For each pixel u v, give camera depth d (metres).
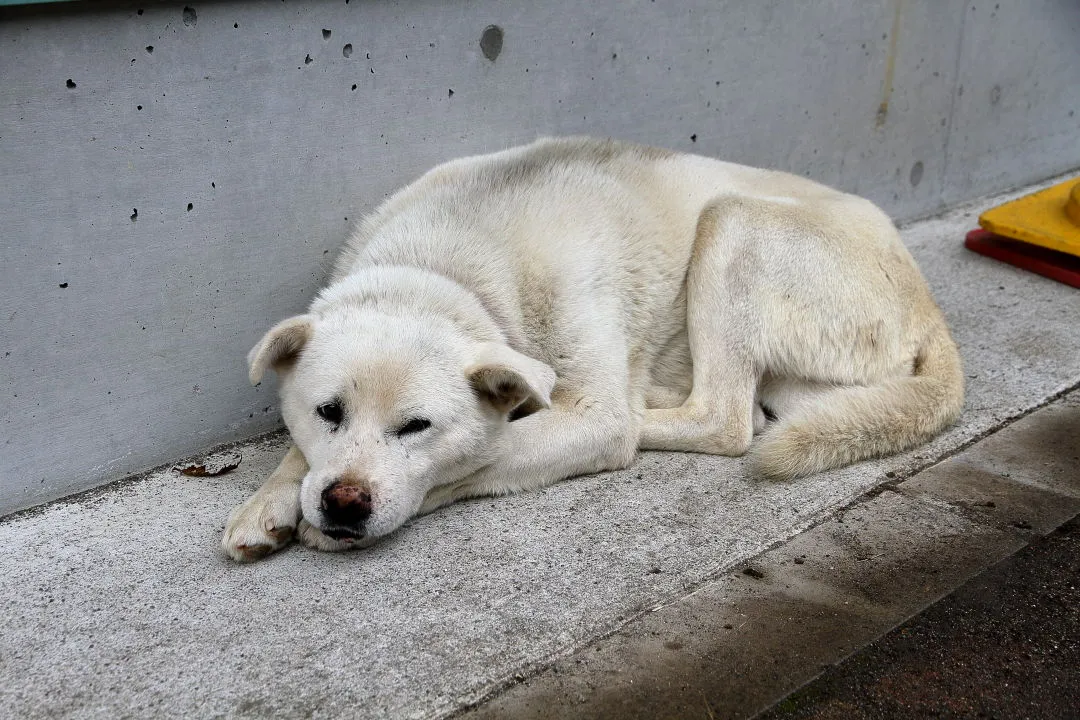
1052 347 2.59
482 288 2.27
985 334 2.63
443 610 2.10
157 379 2.30
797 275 2.38
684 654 2.05
